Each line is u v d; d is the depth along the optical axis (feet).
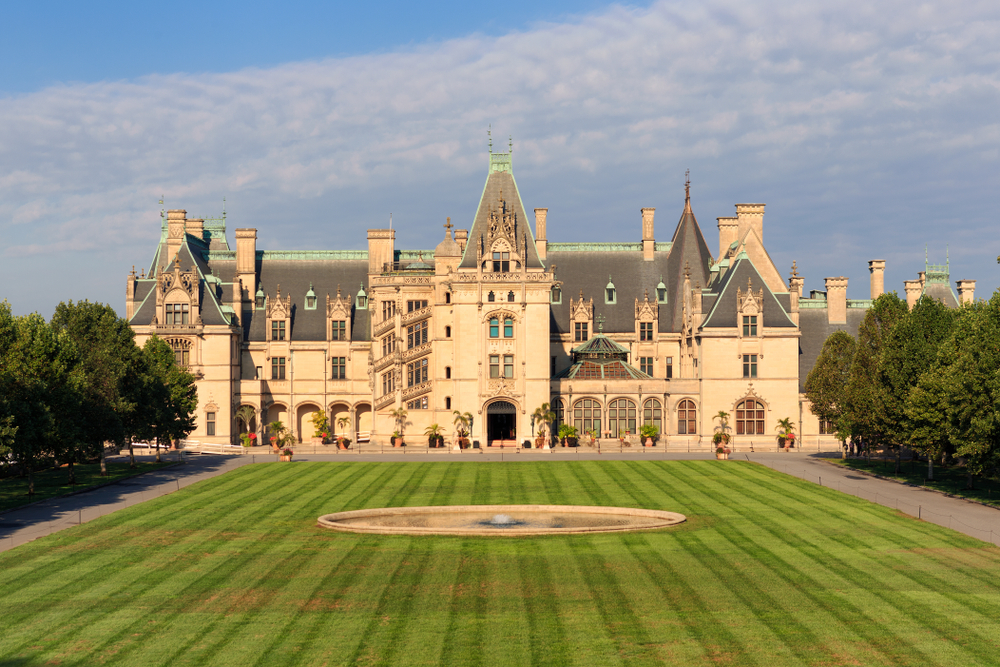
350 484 277.23
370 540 196.75
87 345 304.71
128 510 231.50
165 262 485.97
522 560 179.63
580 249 477.77
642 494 257.14
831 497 250.37
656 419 417.90
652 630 140.56
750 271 422.00
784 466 319.88
